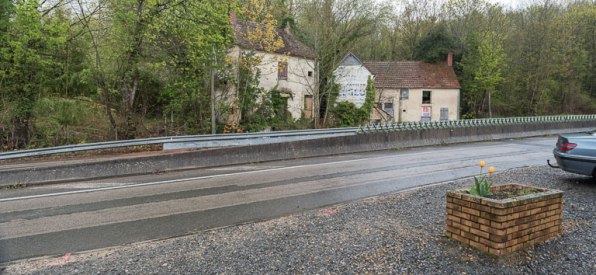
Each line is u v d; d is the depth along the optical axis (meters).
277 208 6.68
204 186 8.67
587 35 43.50
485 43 38.41
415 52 42.28
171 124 21.56
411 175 9.92
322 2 30.80
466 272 3.50
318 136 19.02
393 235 4.64
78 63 20.77
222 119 23.06
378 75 37.47
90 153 15.50
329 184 8.82
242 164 12.34
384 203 6.51
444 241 4.25
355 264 3.85
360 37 35.12
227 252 4.39
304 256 4.14
